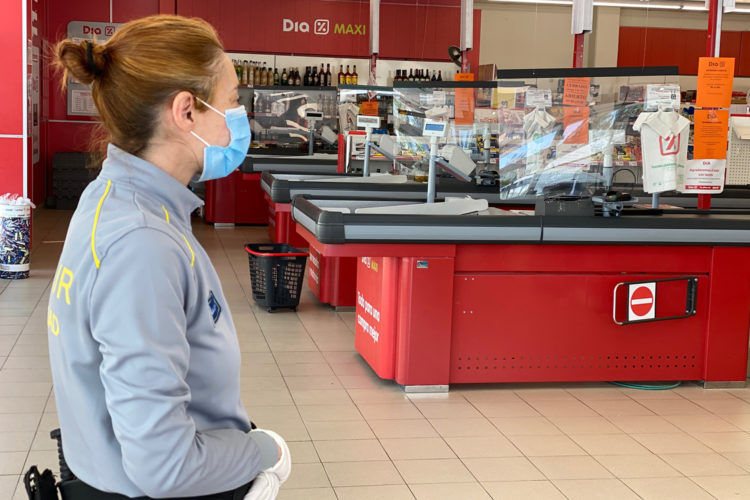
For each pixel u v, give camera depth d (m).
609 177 4.87
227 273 7.87
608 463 3.61
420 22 12.97
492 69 11.68
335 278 6.48
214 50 1.30
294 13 12.60
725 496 3.30
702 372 4.78
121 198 1.23
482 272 4.52
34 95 11.09
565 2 13.10
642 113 4.80
